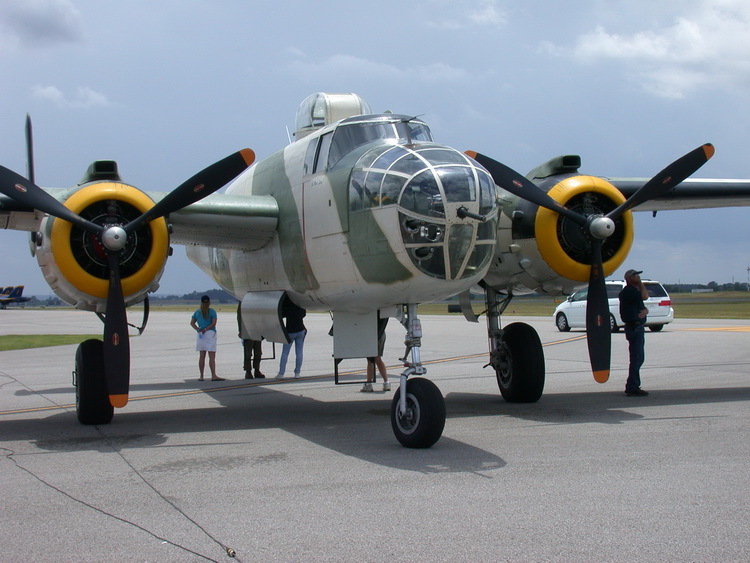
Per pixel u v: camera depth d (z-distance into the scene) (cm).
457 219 667
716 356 1578
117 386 755
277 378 1345
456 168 683
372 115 805
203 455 668
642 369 1348
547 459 627
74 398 1119
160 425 845
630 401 962
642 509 481
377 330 846
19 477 589
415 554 407
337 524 459
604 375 858
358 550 414
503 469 593
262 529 452
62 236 752
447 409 925
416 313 746
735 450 652
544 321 3503
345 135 801
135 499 521
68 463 640
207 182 779
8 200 818
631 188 988
